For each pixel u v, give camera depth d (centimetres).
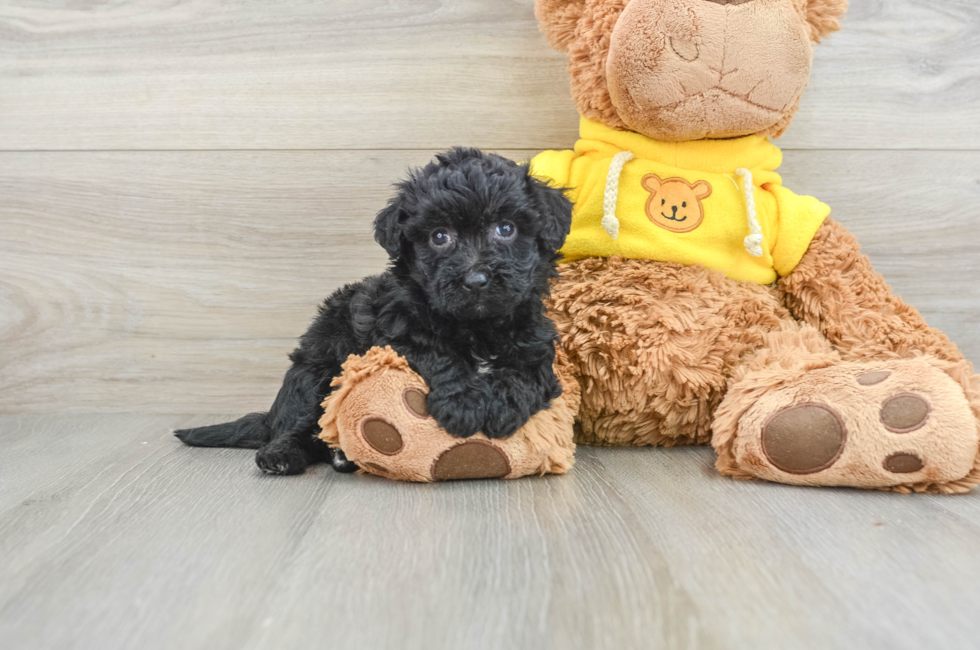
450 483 181
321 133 258
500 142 257
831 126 254
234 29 254
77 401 266
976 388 171
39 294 264
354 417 175
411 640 103
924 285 258
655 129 206
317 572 126
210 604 115
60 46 255
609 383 207
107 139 258
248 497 170
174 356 265
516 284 170
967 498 165
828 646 100
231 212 260
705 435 213
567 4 212
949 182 255
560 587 119
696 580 121
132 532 147
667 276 207
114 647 102
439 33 253
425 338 180
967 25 250
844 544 136
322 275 263
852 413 166
